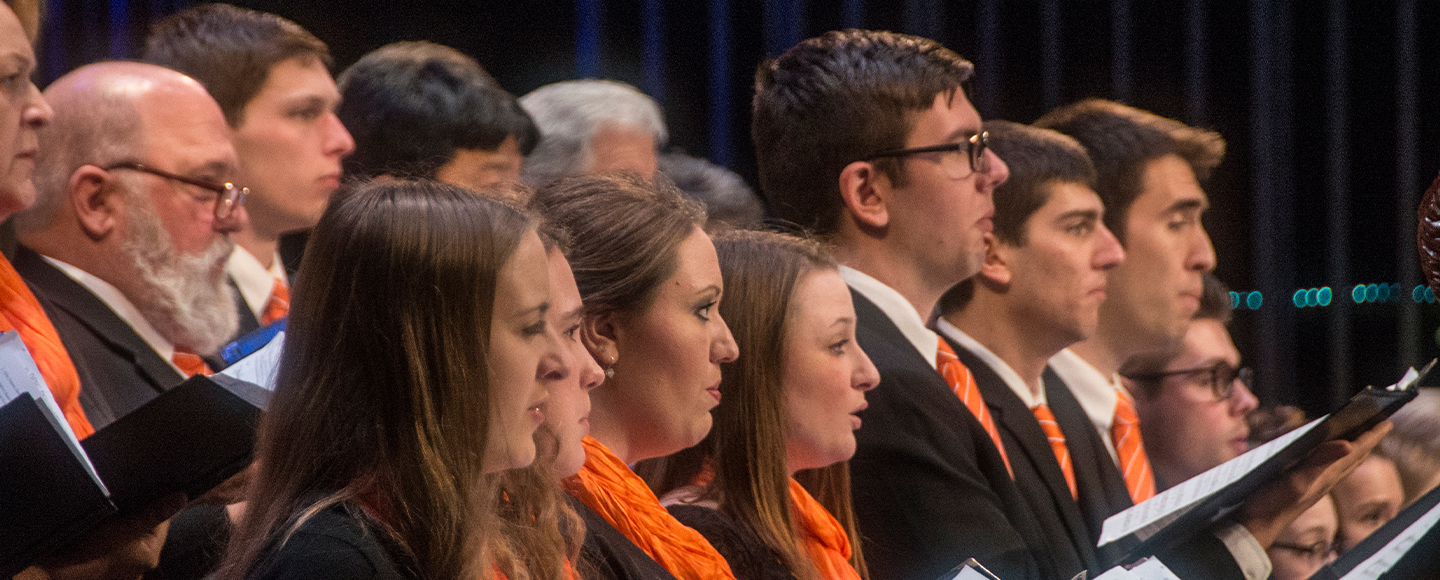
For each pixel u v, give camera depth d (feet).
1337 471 27.55
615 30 73.61
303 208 35.29
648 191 22.89
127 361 27.84
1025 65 81.00
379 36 66.03
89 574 18.70
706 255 22.75
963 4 79.92
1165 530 25.82
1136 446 39.81
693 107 75.77
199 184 28.86
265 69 34.60
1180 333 41.01
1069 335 35.53
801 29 77.15
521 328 15.46
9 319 23.66
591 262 22.04
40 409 16.63
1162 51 82.79
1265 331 86.12
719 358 22.99
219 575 14.94
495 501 16.29
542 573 17.44
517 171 39.24
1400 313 86.12
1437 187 20.38
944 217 31.76
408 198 15.23
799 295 25.02
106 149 28.14
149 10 63.36
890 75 31.83
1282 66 84.33
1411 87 84.89
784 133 33.14
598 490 21.03
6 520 16.55
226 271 32.89
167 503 18.62
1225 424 43.60
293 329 15.20
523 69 71.15
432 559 14.40
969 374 32.99
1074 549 32.71
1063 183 35.19
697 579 21.16
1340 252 85.97
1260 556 27.32
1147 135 40.70
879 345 30.32
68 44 62.85
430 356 14.71
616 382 22.27
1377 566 23.72
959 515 28.81
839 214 32.50
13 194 23.36
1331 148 84.99
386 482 14.64
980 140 32.19
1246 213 85.10
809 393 25.05
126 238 28.19
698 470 24.94
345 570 13.84
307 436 14.76
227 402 17.60
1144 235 40.34
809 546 25.49
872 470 29.14
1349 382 85.97
